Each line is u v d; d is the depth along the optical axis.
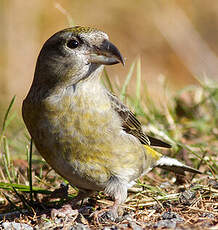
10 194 10.38
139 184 9.93
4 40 25.14
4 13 25.20
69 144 8.67
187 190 9.52
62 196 9.84
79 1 27.58
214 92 14.30
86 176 8.95
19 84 23.59
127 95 13.30
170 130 13.22
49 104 8.61
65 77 8.57
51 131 8.67
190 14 28.30
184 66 25.22
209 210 8.75
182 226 7.84
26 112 9.04
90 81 8.62
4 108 16.98
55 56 8.63
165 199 9.48
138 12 28.08
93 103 8.62
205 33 27.97
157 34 27.14
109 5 28.28
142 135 10.13
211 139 12.81
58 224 8.48
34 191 9.75
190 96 14.82
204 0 28.59
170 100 15.08
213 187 9.76
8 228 8.44
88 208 9.42
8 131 14.29
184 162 11.59
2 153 11.46
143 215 8.77
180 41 25.73
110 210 8.72
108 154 8.88
